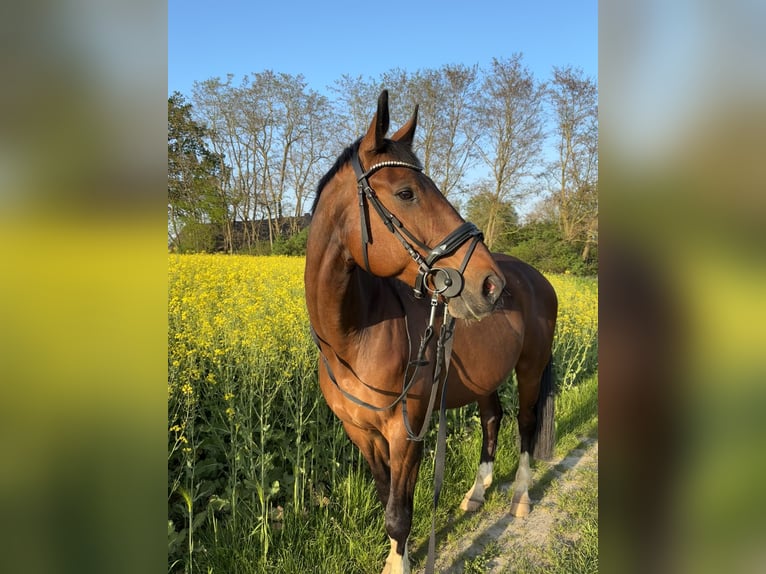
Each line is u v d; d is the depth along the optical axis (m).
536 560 2.94
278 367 3.58
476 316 1.87
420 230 1.90
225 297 5.82
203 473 3.21
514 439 4.36
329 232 2.05
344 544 2.79
